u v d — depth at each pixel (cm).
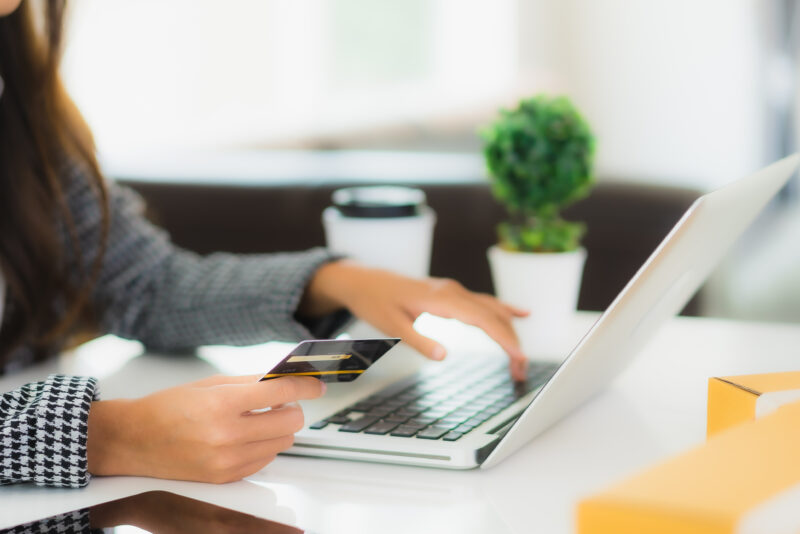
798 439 40
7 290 99
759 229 221
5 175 101
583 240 195
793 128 222
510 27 244
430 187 202
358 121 253
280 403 63
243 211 208
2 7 91
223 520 53
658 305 67
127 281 107
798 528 34
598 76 233
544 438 68
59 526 52
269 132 257
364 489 59
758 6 220
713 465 37
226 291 102
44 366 98
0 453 61
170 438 61
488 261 199
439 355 85
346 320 102
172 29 269
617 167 223
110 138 264
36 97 102
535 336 100
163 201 210
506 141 109
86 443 62
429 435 64
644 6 227
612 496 34
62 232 107
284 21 268
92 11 269
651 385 83
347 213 115
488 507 55
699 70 224
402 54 258
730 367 88
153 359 100
